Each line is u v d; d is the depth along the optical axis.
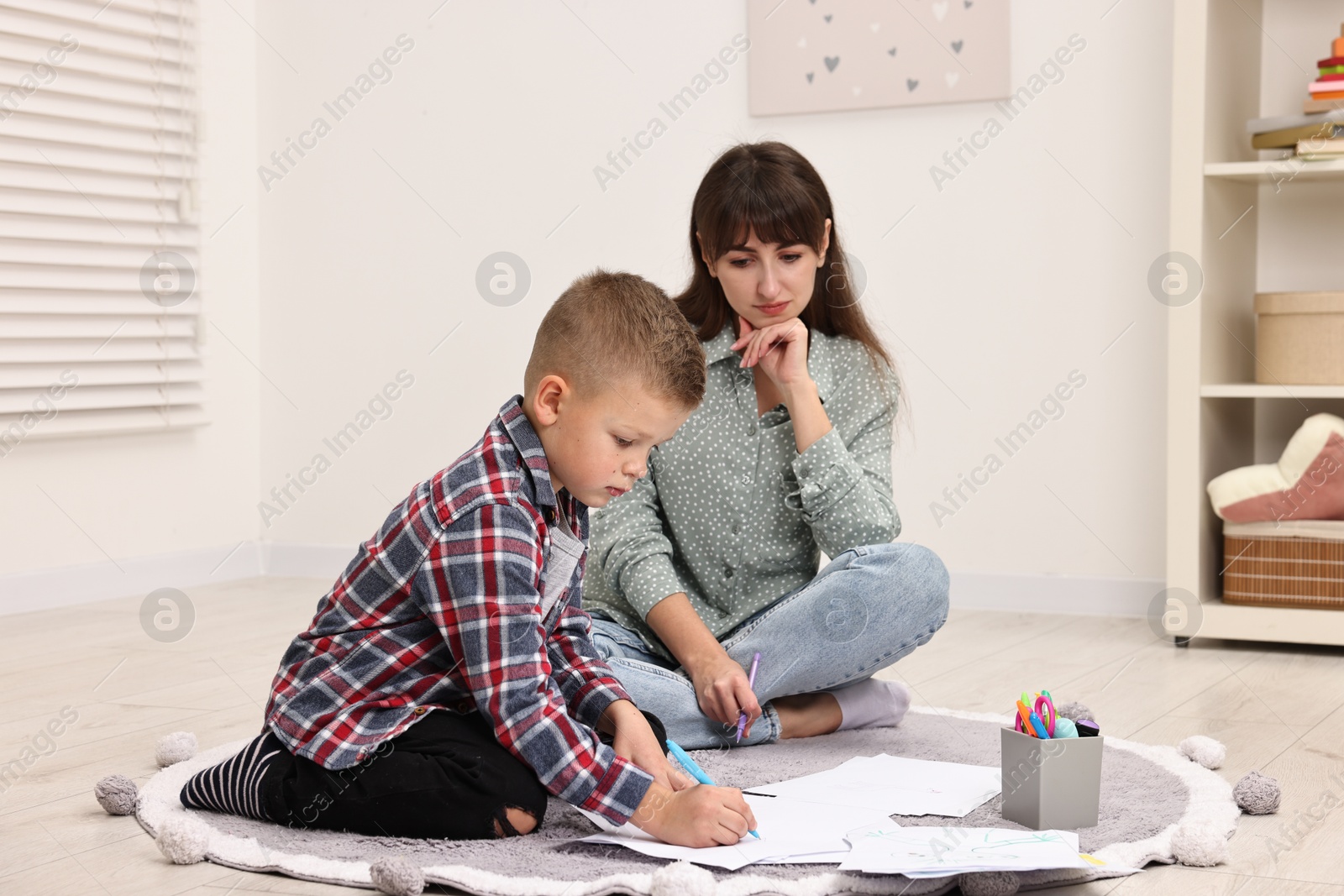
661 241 2.84
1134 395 2.46
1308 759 1.39
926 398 2.61
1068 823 1.09
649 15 2.82
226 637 2.25
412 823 1.08
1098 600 2.49
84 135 2.71
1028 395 2.54
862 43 2.61
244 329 3.17
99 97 2.74
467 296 3.03
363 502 3.15
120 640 2.23
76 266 2.72
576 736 1.04
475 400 3.04
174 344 2.93
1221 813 1.15
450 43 3.01
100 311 2.73
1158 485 2.45
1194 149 2.12
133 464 2.87
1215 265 2.21
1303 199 2.38
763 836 1.05
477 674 1.04
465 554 1.03
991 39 2.52
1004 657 2.05
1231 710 1.65
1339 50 2.16
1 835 1.15
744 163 1.45
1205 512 2.18
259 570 3.19
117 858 1.08
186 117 2.95
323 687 1.09
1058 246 2.50
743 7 2.73
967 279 2.57
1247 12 2.36
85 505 2.75
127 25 2.80
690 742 1.39
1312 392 2.09
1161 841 1.06
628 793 1.03
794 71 2.67
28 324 2.61
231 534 3.14
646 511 1.51
